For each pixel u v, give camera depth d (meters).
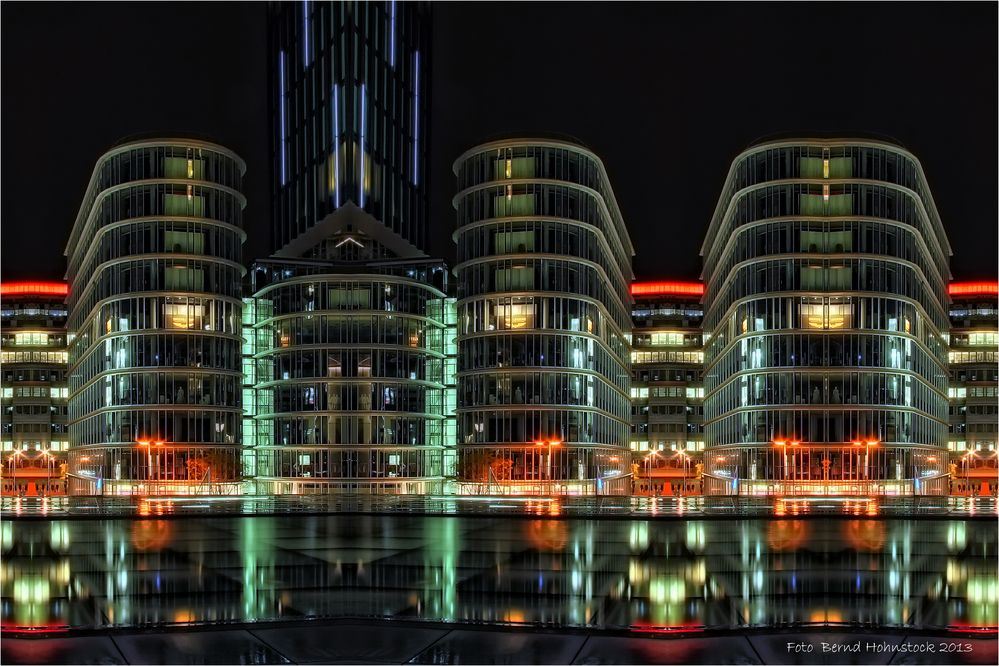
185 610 102.50
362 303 163.38
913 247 158.75
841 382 152.38
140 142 159.00
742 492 156.50
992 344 198.50
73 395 189.38
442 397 170.00
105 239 162.12
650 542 101.88
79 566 101.81
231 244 162.88
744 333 157.50
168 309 157.50
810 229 154.62
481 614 103.06
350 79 185.38
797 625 100.00
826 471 150.88
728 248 170.50
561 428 156.62
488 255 159.38
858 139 154.75
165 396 156.38
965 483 194.50
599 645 96.00
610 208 182.38
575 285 159.50
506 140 160.00
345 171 183.25
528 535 103.44
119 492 155.25
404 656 95.44
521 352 157.12
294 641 99.38
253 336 169.88
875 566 101.81
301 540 105.69
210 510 106.88
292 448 161.50
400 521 105.69
